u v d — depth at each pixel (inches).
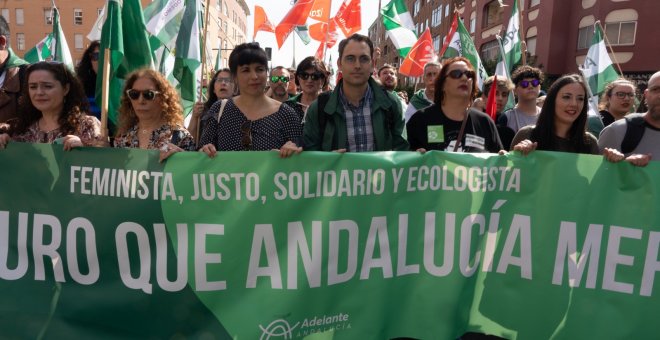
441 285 105.0
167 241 100.0
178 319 100.0
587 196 103.9
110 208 100.5
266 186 100.4
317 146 123.0
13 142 101.1
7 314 101.0
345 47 119.3
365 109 122.8
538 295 104.5
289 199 100.8
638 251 102.3
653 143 124.3
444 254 105.1
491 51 1184.2
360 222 102.7
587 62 277.3
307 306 100.9
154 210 100.0
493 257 106.5
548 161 104.7
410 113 196.7
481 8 1227.9
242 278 100.4
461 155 105.0
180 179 99.7
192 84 155.4
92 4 2004.2
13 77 142.1
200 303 100.0
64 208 101.0
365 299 102.9
